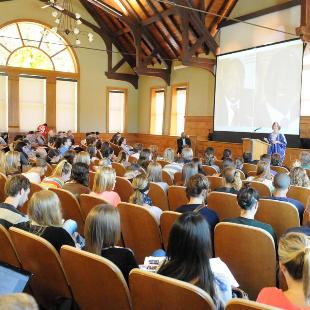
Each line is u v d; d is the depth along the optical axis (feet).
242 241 7.77
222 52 36.55
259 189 13.62
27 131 46.14
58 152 21.15
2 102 44.62
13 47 44.45
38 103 46.55
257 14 32.48
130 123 52.54
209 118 39.19
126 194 14.87
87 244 6.49
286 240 4.79
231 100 35.35
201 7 33.78
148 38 42.65
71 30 46.83
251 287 7.98
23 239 6.59
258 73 32.42
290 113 29.58
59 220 7.76
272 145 24.44
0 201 14.93
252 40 33.22
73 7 46.85
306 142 28.17
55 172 13.96
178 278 5.18
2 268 4.78
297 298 4.60
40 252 6.46
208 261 5.27
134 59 50.85
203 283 5.16
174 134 46.16
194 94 41.98
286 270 4.62
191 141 38.37
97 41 48.80
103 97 50.19
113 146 34.35
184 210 9.65
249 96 33.35
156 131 49.88
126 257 6.32
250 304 4.05
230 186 12.82
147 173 14.65
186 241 5.22
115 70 50.29
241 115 34.24
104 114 50.55
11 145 25.98
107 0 41.68
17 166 16.75
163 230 9.42
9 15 43.57
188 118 42.04
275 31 30.96
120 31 46.85
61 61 47.37
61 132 41.24
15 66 44.73
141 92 51.88
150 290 4.95
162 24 39.19
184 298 4.68
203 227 5.29
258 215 10.75
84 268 5.76
